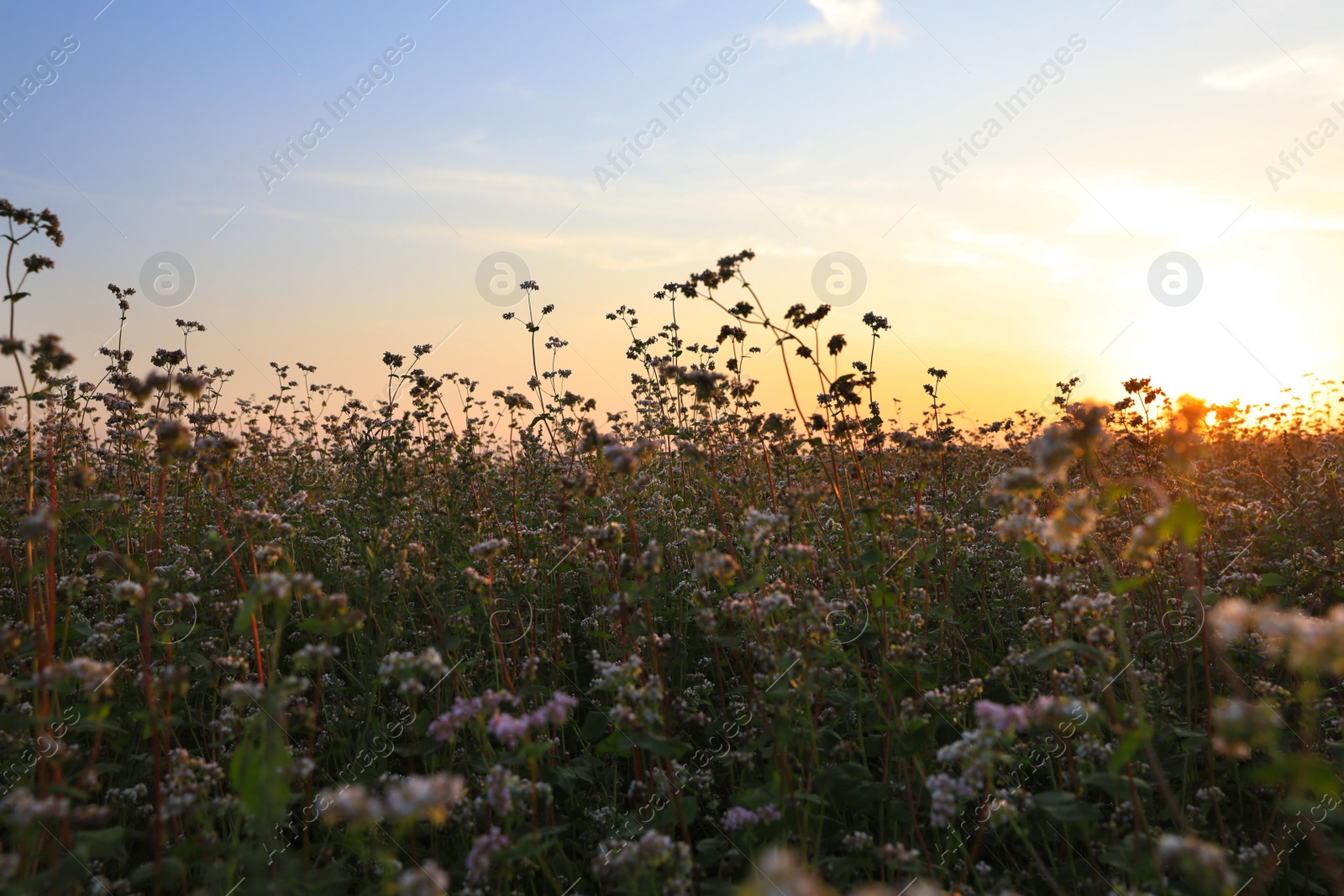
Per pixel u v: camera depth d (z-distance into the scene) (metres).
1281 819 4.28
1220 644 4.80
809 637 4.49
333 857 4.41
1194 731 4.96
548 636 6.66
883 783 4.33
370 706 5.23
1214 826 4.51
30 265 5.16
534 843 3.64
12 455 6.91
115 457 7.87
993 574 8.04
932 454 7.60
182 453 5.32
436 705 5.56
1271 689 4.44
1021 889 4.18
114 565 5.62
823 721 5.25
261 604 6.12
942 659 5.93
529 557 7.44
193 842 3.67
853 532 6.60
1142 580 3.94
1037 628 5.29
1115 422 6.89
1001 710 3.59
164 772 4.77
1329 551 7.16
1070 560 5.25
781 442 7.48
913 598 6.14
